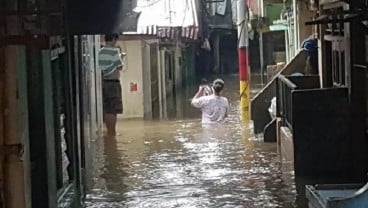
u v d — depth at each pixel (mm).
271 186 10930
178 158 13773
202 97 19609
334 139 10727
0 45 4750
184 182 11438
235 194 10484
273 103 15961
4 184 5105
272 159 13312
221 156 13867
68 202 8164
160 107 25672
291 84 12750
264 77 35656
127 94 21234
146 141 16234
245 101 20828
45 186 6699
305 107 10750
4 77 5031
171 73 32375
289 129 13445
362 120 10562
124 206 9891
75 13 8719
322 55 13219
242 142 15719
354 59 10383
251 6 28656
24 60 6023
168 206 9812
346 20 9391
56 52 7871
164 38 23328
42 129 6707
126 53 21094
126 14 8867
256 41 45094
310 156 10758
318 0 13023
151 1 22047
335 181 10750
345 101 10672
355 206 5594
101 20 8797
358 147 10625
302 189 10602
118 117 21234
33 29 4770
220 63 50438
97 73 17438
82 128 10508
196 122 19953
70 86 9070
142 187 11125
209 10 41906
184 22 22688
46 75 6934
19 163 5133
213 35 47750
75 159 9328
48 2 4934
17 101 5148
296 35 18797
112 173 12398
